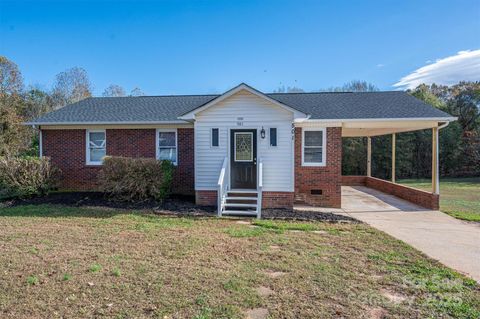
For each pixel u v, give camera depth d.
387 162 26.97
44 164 12.05
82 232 7.10
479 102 29.56
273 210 10.34
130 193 10.98
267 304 3.80
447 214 10.54
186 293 4.05
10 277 4.50
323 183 12.12
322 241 6.67
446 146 27.77
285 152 10.75
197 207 10.47
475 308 3.77
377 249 6.17
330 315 3.56
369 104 13.28
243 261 5.30
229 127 10.91
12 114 22.86
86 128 13.73
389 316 3.56
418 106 12.48
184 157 13.41
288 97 15.16
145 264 5.08
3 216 8.82
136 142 13.66
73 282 4.35
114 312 3.56
